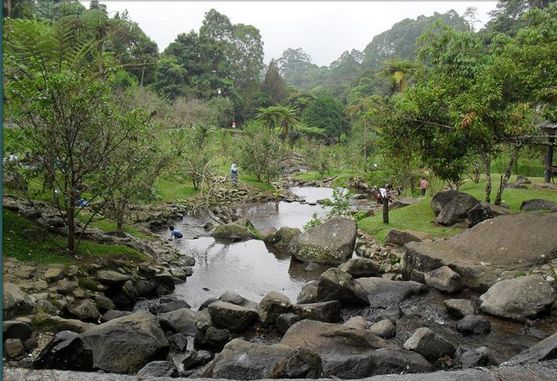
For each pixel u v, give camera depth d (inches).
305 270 456.8
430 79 584.1
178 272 406.0
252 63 2721.5
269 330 289.6
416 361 218.7
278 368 185.0
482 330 280.8
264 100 2532.0
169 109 1111.0
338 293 332.5
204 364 238.4
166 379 151.8
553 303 300.4
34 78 306.0
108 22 630.5
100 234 396.8
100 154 320.2
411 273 397.4
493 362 233.6
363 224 577.6
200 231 610.9
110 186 342.6
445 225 538.9
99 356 220.7
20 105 297.7
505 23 1362.0
